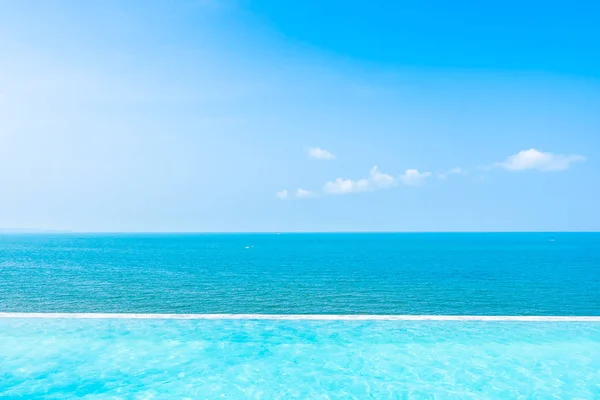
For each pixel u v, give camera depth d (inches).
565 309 875.4
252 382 262.2
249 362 291.4
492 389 252.5
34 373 271.6
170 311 837.2
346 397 243.3
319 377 269.4
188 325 358.3
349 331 346.9
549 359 294.5
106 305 907.4
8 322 359.9
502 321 365.7
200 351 308.7
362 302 935.7
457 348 313.6
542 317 374.3
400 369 280.8
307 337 335.3
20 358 293.7
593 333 339.0
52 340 324.5
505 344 319.3
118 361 290.7
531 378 266.8
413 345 319.9
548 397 242.5
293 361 293.4
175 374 272.4
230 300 959.6
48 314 379.2
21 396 241.6
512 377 268.2
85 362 287.9
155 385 257.0
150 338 331.0
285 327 355.6
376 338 332.5
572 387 254.8
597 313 836.6
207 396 243.1
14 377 265.4
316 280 1333.7
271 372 276.7
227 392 248.5
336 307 877.2
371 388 254.7
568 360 292.7
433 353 305.7
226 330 348.5
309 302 932.6
